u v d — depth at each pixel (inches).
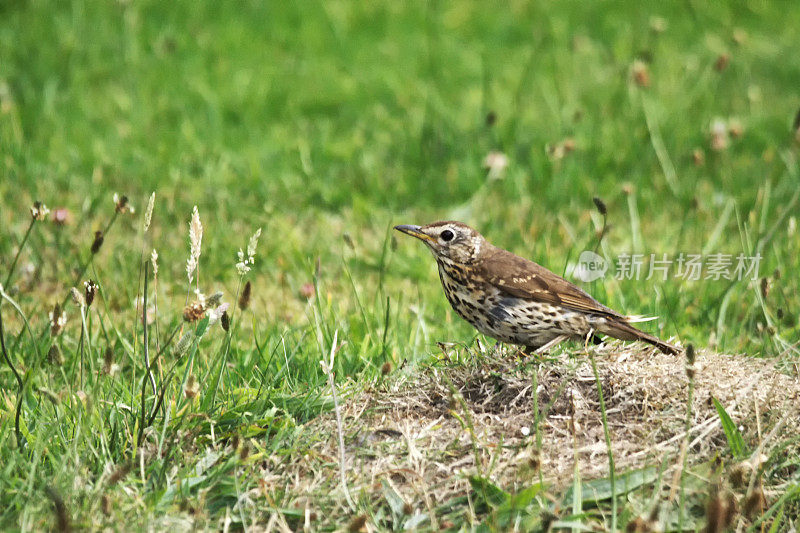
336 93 729.0
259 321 432.5
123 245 491.5
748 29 902.4
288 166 611.2
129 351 358.3
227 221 532.1
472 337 411.5
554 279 353.1
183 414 303.3
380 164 621.3
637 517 258.4
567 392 313.6
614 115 671.1
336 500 275.9
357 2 889.5
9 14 784.9
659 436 296.7
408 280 494.6
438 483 279.1
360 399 319.6
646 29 864.3
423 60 795.4
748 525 269.9
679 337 398.6
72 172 580.4
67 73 705.0
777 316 413.7
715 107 712.4
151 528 261.1
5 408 327.3
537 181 591.2
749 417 303.0
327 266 501.4
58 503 239.3
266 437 298.2
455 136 649.0
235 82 728.3
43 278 463.5
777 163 622.5
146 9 831.7
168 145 622.5
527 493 263.3
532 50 824.9
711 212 558.9
